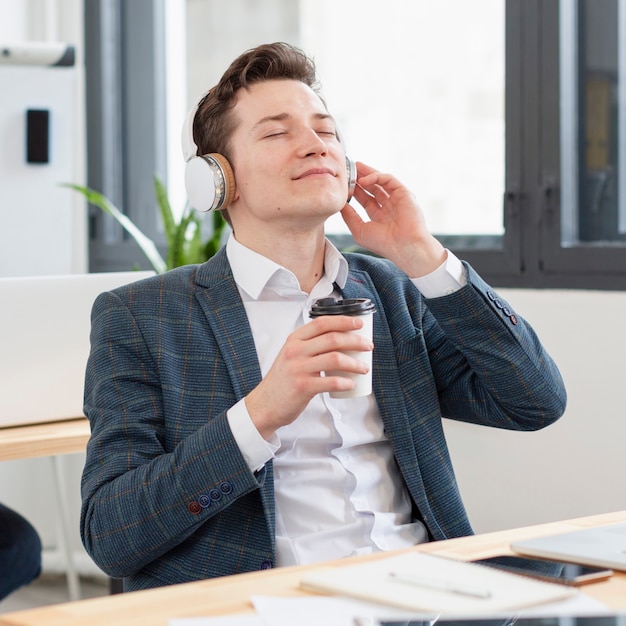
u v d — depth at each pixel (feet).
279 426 4.34
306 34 11.65
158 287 5.16
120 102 13.08
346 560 3.60
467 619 2.88
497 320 5.02
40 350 7.88
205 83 12.59
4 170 10.85
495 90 10.28
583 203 9.68
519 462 9.24
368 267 5.57
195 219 10.33
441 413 5.60
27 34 12.44
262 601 3.06
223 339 4.94
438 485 5.09
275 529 4.81
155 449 4.74
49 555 11.36
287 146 4.98
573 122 9.64
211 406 4.81
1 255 10.89
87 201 12.87
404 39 10.89
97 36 12.82
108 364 4.93
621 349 8.77
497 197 10.32
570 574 3.32
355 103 11.28
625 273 9.12
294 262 5.20
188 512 4.36
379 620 2.89
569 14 9.57
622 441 8.76
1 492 11.41
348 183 5.21
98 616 3.01
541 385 5.12
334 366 4.11
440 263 5.06
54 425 7.89
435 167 10.75
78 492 11.37
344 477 4.97
